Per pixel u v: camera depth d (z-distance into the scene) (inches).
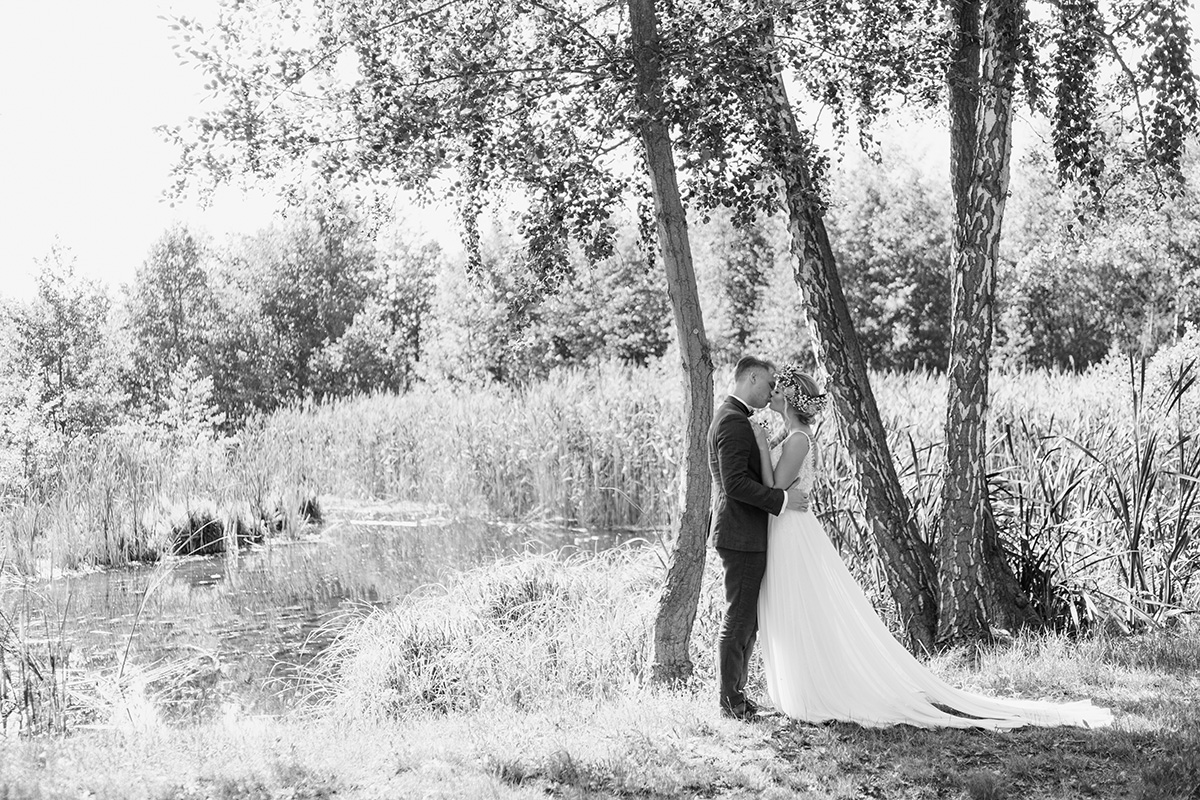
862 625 227.3
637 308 1605.6
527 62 266.5
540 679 311.6
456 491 745.6
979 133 309.4
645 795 186.7
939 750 207.5
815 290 339.9
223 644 384.8
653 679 281.1
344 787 185.5
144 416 1156.5
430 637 341.1
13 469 589.9
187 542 581.9
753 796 185.6
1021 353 1411.2
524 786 188.9
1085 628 318.7
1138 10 297.4
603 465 697.6
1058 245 569.6
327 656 364.2
